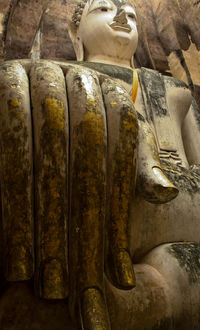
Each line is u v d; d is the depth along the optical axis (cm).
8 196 139
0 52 413
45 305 144
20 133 142
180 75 535
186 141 351
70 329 142
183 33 537
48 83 153
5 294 146
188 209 215
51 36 530
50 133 144
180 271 171
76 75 164
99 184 147
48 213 140
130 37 379
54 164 143
